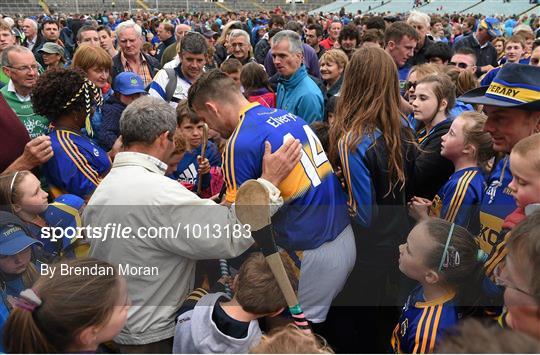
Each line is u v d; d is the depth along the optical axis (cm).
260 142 170
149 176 153
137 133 163
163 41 761
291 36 354
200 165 234
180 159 218
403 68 449
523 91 168
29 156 204
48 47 475
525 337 87
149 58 548
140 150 166
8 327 120
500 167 185
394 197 186
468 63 438
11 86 301
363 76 191
